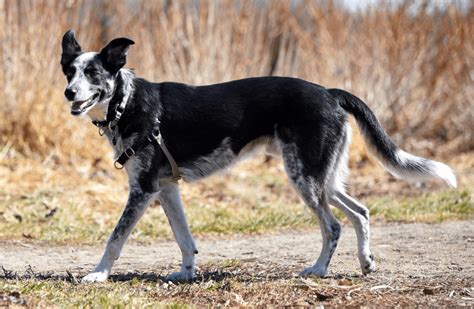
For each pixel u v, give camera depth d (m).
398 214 12.45
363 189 15.59
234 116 8.56
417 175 8.42
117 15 17.36
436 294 7.32
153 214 12.26
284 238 11.04
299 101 8.40
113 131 8.31
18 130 15.63
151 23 17.70
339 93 8.64
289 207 13.20
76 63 8.15
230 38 18.23
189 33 17.86
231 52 18.28
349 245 10.24
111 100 8.23
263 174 16.56
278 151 8.65
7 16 15.69
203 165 8.69
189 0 17.94
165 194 8.56
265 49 18.92
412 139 21.16
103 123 8.31
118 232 8.19
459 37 21.28
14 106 15.67
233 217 12.42
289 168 8.39
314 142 8.34
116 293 7.14
